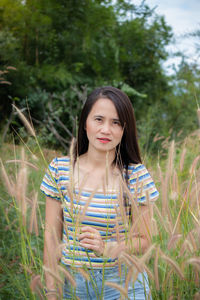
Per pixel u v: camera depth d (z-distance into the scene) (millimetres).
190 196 1760
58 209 1831
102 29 8570
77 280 1667
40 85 7680
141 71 9383
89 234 1548
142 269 1398
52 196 1796
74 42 8094
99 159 1765
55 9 7746
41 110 7309
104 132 1688
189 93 9398
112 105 1707
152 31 9266
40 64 7887
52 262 1497
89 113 1762
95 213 1669
